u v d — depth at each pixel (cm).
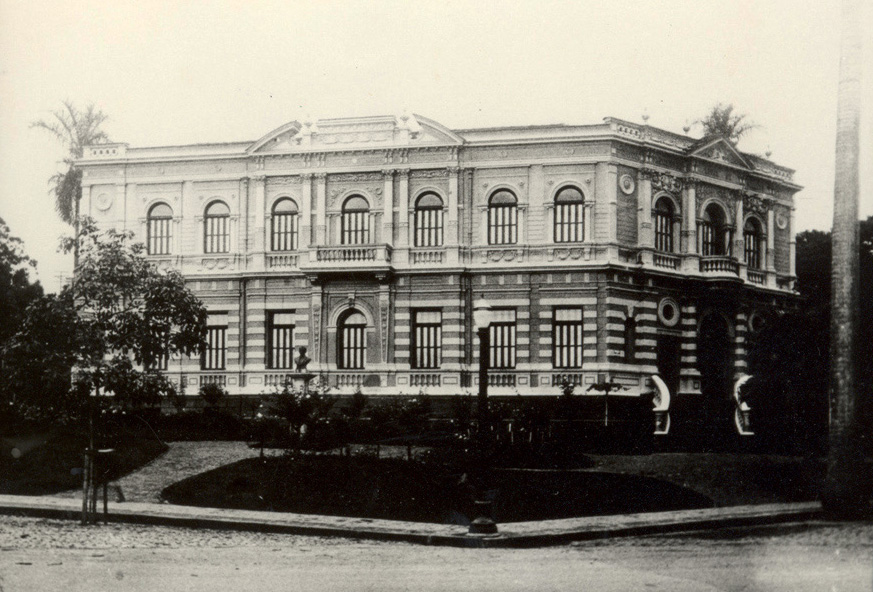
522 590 1734
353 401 4059
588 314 4822
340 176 5116
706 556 2089
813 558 2031
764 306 5428
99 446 3116
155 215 5362
